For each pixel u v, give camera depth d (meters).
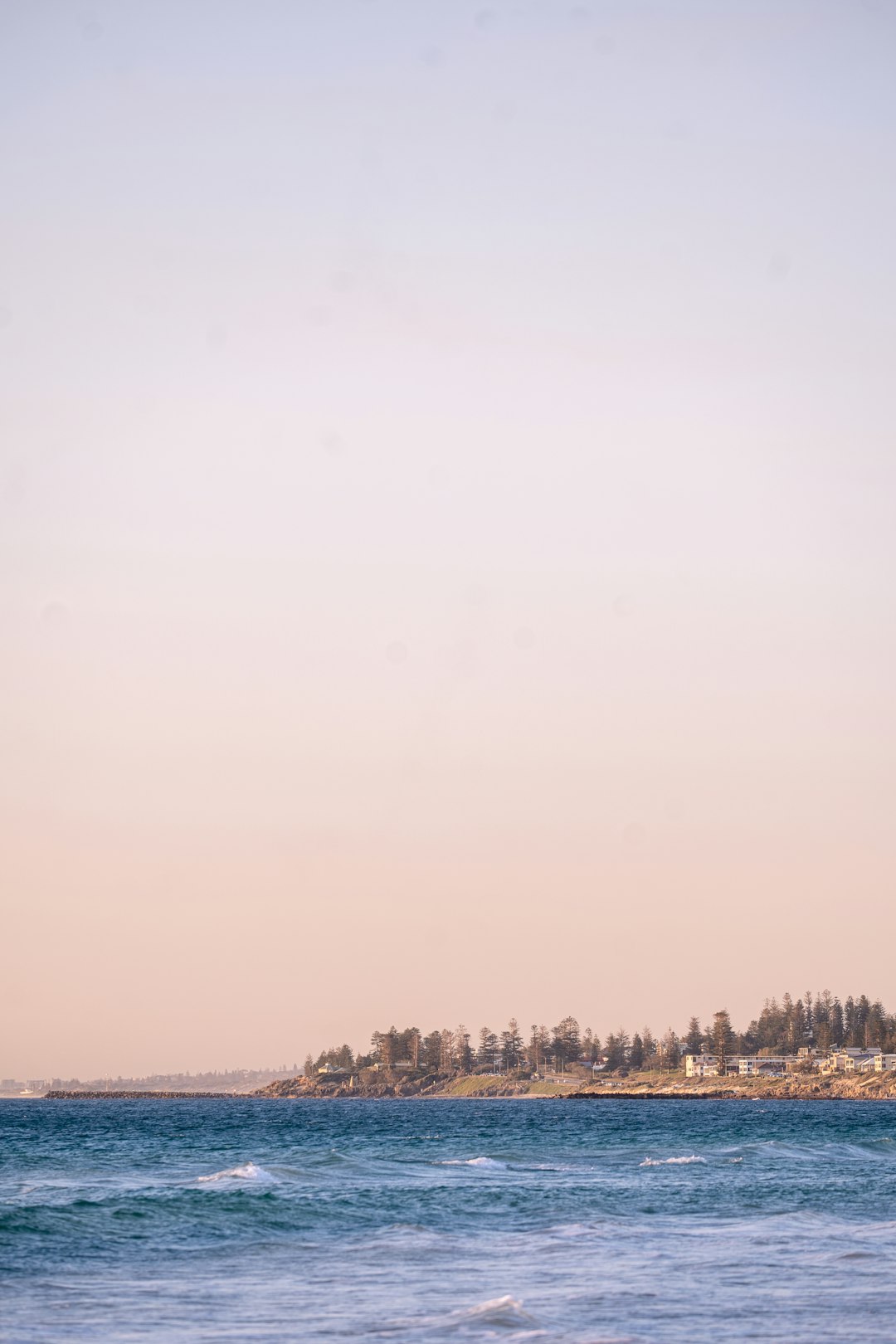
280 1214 59.44
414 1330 37.31
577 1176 82.56
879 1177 82.69
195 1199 61.47
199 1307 40.56
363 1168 86.75
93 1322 38.25
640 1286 44.16
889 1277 45.84
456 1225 58.44
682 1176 83.50
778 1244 53.53
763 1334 36.91
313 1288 43.84
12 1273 45.41
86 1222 54.97
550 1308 40.34
